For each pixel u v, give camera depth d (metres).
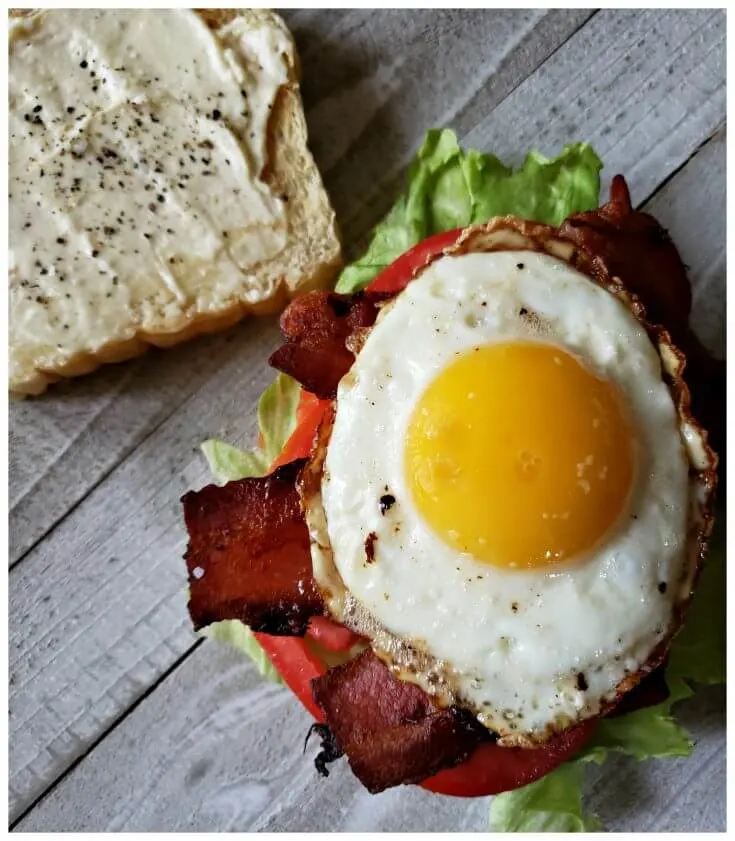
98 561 0.27
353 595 0.17
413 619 0.17
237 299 0.26
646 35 0.27
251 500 0.19
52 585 0.27
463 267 0.18
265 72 0.25
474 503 0.16
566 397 0.16
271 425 0.24
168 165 0.25
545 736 0.16
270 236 0.25
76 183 0.25
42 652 0.27
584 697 0.16
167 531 0.27
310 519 0.17
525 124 0.27
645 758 0.23
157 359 0.27
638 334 0.17
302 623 0.19
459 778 0.20
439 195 0.24
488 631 0.16
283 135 0.26
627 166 0.27
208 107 0.25
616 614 0.16
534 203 0.23
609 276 0.18
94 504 0.27
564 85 0.27
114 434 0.27
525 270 0.18
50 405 0.27
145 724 0.26
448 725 0.18
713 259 0.27
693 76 0.27
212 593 0.19
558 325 0.17
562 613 0.16
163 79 0.25
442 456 0.16
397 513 0.17
